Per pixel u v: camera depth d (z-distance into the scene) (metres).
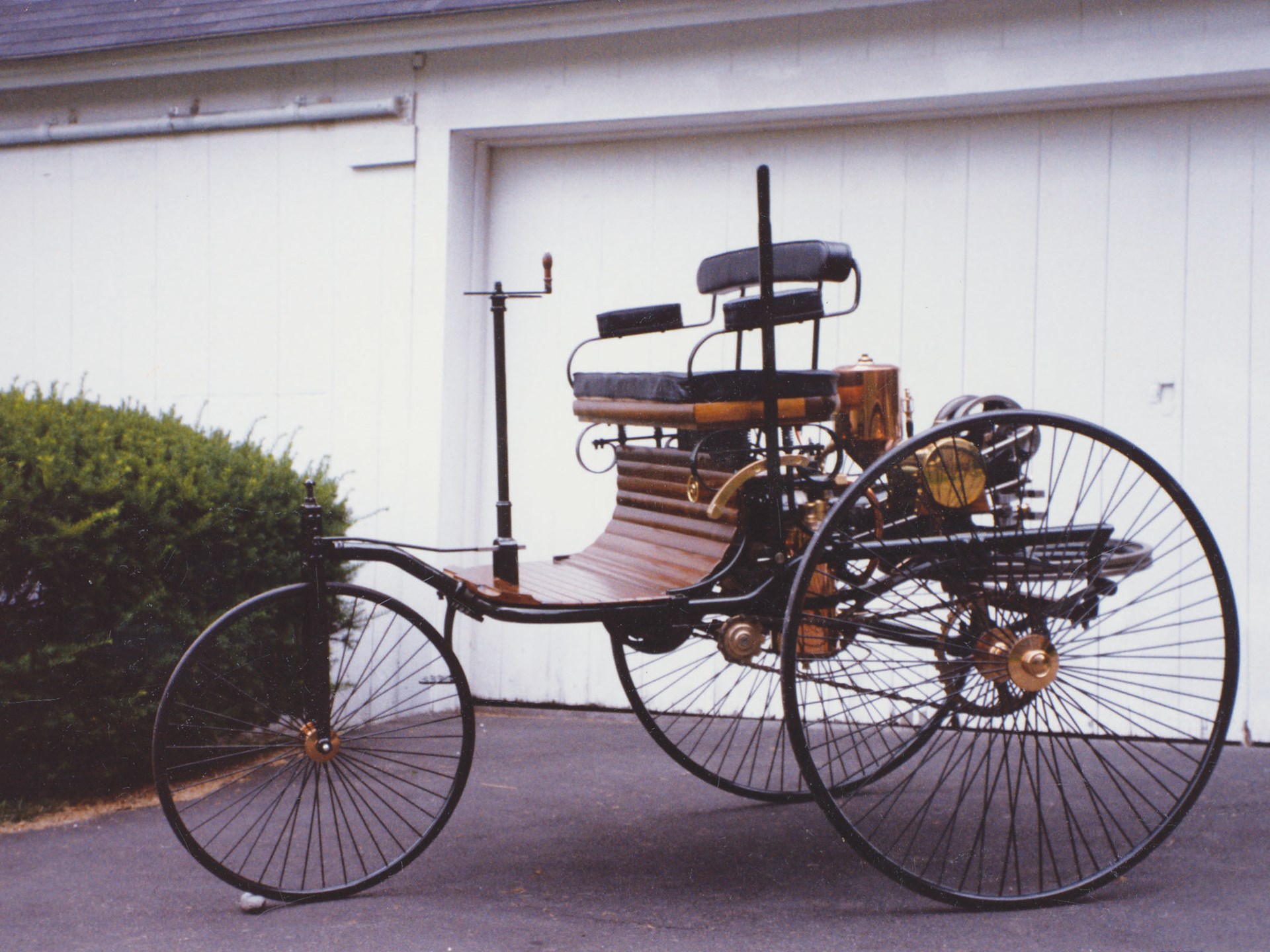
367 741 4.38
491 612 2.79
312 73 5.14
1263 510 4.23
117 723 3.56
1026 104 4.40
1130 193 4.36
